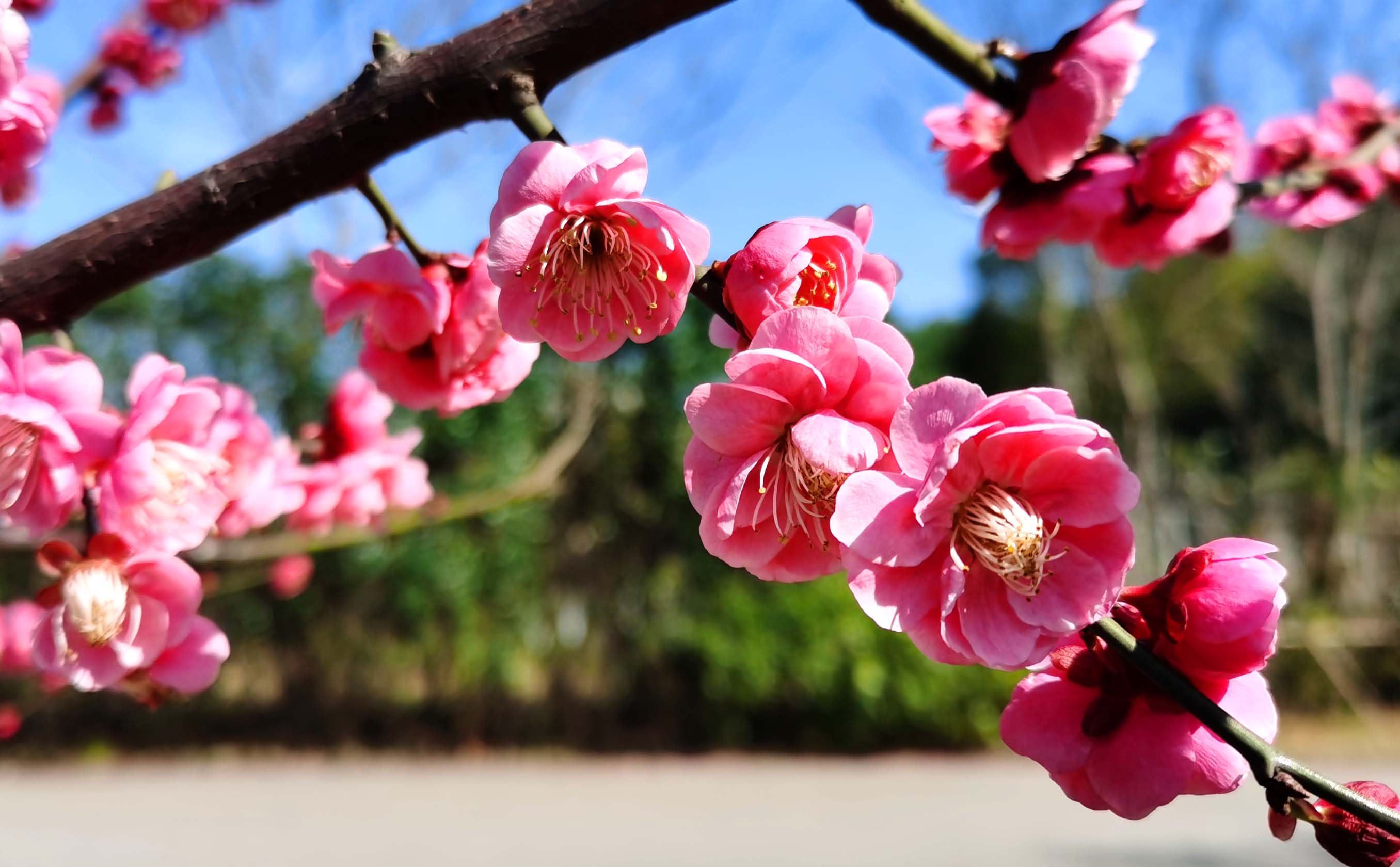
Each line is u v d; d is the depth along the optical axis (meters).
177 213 1.10
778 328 0.99
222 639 1.45
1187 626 1.00
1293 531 11.69
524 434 9.34
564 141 1.07
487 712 9.34
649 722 9.40
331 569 9.23
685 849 5.77
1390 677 10.03
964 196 1.72
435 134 1.09
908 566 0.96
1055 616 0.95
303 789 7.66
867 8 1.25
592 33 1.04
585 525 9.56
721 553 1.06
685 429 9.59
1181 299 16.52
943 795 7.45
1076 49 1.32
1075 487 0.97
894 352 1.01
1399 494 11.00
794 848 5.82
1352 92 2.53
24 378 1.23
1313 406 14.90
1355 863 0.93
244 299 9.64
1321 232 13.14
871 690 9.09
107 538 1.33
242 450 1.77
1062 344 15.08
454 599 9.19
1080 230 1.76
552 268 1.07
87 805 7.07
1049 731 1.06
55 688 3.27
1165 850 5.87
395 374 1.57
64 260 1.13
